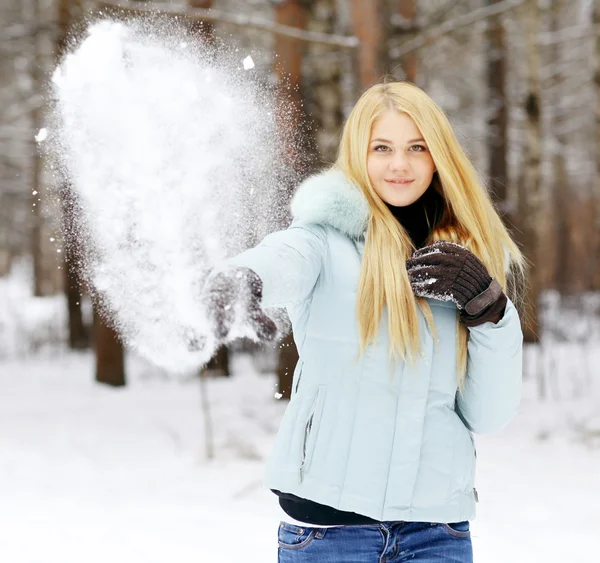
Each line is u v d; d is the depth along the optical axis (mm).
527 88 19641
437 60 23078
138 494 8641
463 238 3527
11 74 26109
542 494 8477
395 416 3123
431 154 3363
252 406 14055
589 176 33531
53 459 10289
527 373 17406
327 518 3109
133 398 15797
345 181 3314
